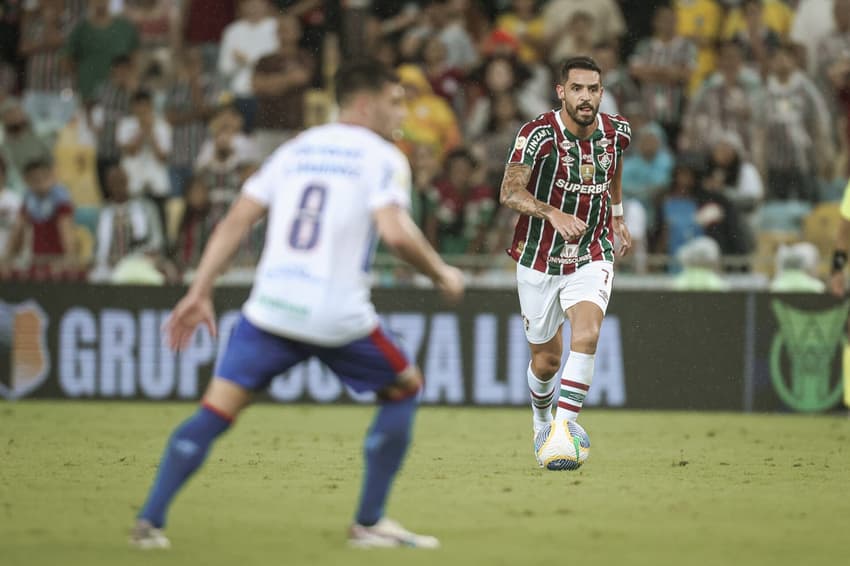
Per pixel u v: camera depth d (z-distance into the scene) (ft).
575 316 92.94
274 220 56.44
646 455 103.96
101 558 53.93
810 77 195.62
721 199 173.06
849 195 116.67
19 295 156.46
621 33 201.46
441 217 169.78
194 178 173.47
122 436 116.06
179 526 63.57
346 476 86.28
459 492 78.84
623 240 98.84
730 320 152.97
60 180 191.11
